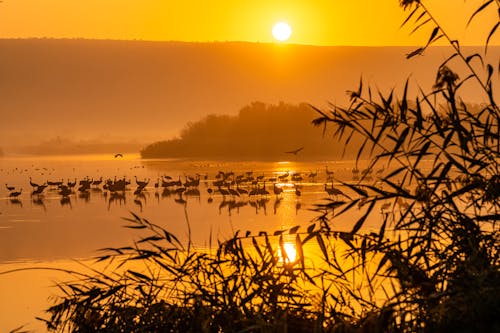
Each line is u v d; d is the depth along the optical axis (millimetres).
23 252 32656
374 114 9094
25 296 20656
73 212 51406
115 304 9734
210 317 9117
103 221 44656
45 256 31250
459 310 7629
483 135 8969
